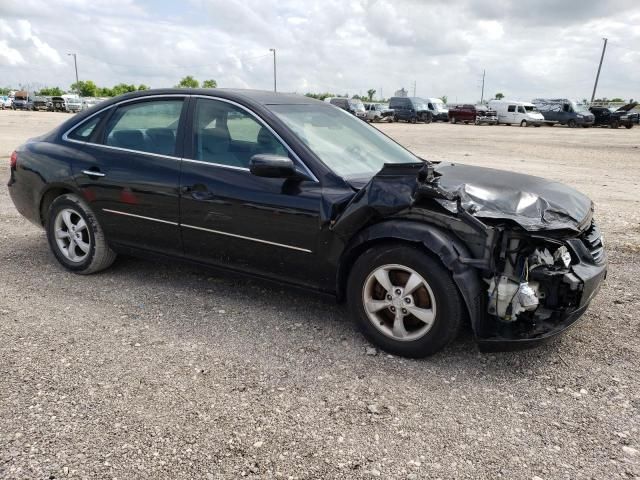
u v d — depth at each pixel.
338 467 2.44
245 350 3.48
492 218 3.14
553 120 40.00
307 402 2.92
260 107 3.89
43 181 4.71
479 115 41.84
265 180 3.70
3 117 37.53
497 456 2.53
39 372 3.15
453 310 3.16
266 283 3.94
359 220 3.33
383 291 3.46
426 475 2.40
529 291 3.10
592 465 2.48
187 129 4.10
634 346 3.61
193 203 3.96
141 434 2.63
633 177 11.88
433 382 3.15
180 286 4.57
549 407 2.93
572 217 3.36
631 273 5.03
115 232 4.47
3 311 3.99
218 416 2.78
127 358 3.34
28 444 2.54
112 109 4.54
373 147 4.28
